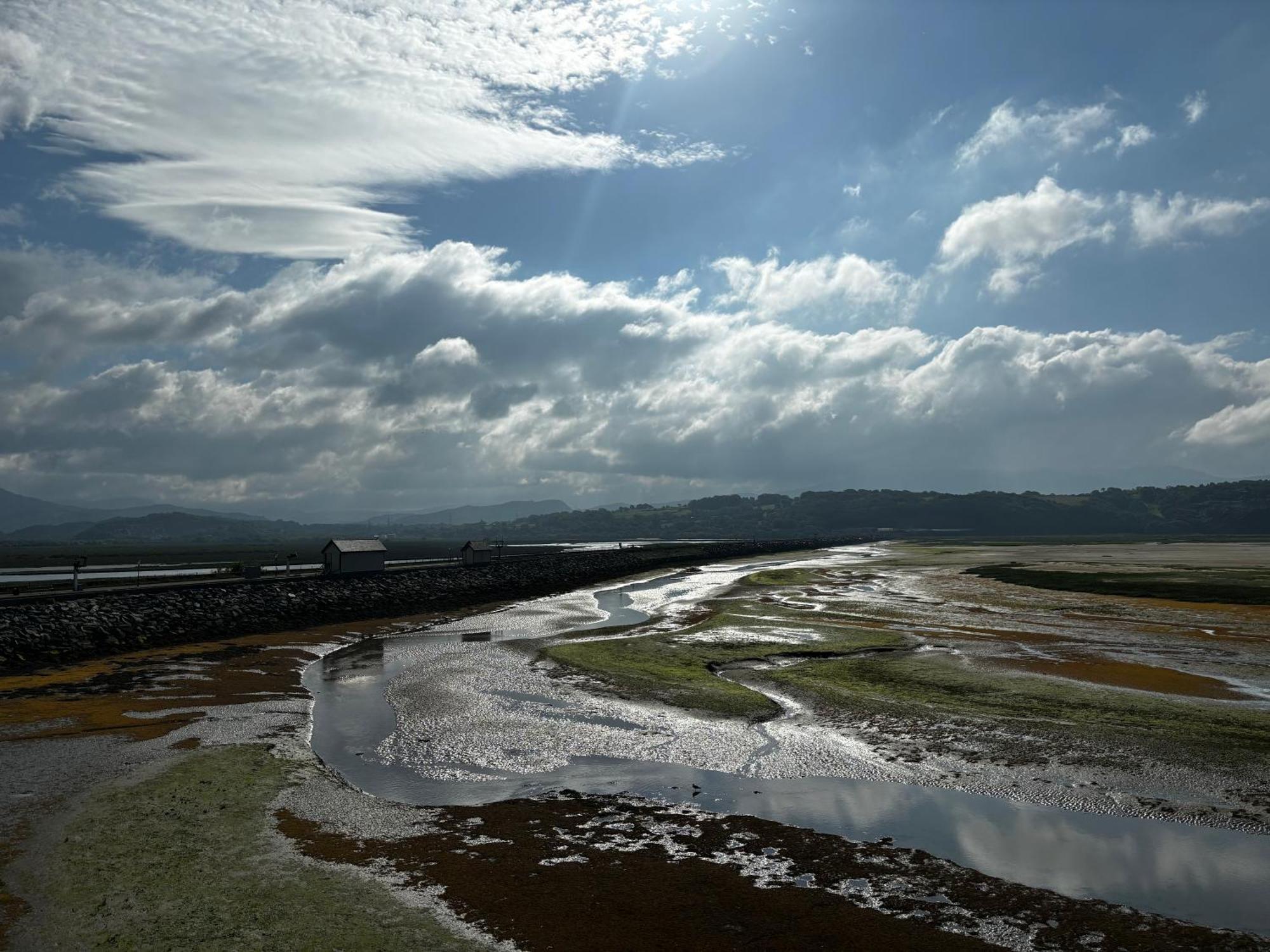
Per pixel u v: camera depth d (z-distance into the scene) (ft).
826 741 72.08
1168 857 47.09
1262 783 58.90
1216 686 91.20
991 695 86.89
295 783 60.34
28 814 52.95
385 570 234.38
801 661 111.34
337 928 38.50
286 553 515.50
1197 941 37.29
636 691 91.71
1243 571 262.88
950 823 52.54
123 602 140.36
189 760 64.80
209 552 573.74
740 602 189.26
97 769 62.28
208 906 40.63
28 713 80.59
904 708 81.71
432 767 65.36
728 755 68.23
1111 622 147.33
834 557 456.86
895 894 42.22
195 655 119.14
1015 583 234.99
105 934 37.63
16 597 141.38
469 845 48.85
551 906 40.81
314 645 131.03
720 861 46.50
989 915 39.91
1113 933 38.09
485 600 213.46
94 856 46.29
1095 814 53.88
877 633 134.10
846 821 53.06
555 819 53.47
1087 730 72.64
